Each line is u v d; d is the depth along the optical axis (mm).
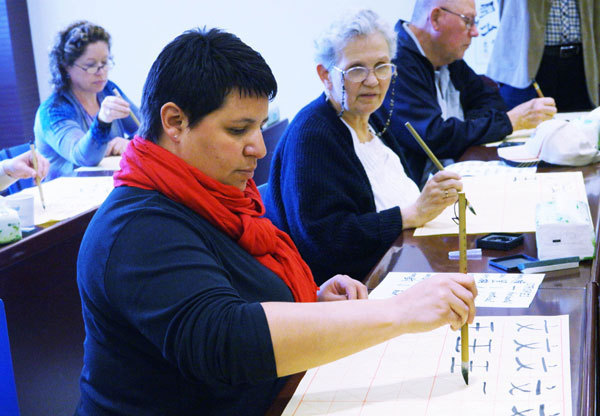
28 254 1919
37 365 1965
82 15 5020
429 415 987
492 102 3355
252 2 4883
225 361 959
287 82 4977
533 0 3771
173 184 1108
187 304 976
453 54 3043
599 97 3943
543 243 1514
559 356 1102
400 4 4703
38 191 2551
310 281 1373
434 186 1888
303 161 1978
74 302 2131
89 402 1130
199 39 1078
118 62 5074
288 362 978
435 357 1153
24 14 4988
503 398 1006
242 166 1133
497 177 2268
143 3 4969
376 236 1903
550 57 3873
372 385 1087
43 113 3248
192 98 1066
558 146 2336
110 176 2795
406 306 1027
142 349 1079
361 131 2178
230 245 1176
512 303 1324
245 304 1000
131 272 1006
